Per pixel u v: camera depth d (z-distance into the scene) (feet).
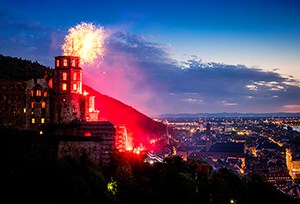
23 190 415.03
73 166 492.13
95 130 571.69
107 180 511.40
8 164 449.89
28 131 566.77
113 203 464.65
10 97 593.83
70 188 427.33
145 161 599.98
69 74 594.65
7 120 588.91
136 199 493.77
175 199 512.22
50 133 581.12
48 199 412.36
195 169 615.16
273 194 606.14
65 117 588.09
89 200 436.76
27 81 591.78
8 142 507.71
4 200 400.88
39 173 432.66
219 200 559.79
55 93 593.83
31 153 495.00
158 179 549.95
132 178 517.55
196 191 557.74
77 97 599.98
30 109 589.73
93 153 536.42
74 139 527.81
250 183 628.69
